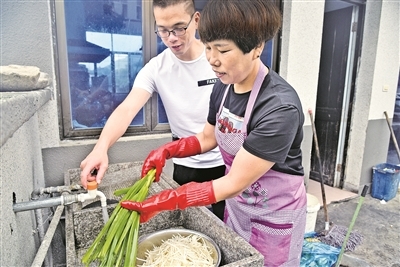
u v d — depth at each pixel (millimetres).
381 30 3080
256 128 873
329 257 1833
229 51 761
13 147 788
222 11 710
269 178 1070
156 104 2088
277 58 2607
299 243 1191
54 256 1246
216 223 1038
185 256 929
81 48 1791
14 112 578
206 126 1239
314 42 2635
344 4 3223
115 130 1238
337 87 3523
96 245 823
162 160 1103
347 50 3365
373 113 3322
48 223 1298
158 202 827
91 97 1874
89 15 1778
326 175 3750
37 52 1604
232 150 1076
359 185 3451
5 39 1523
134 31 1942
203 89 1483
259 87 943
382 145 3584
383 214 2977
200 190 840
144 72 1482
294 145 1055
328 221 2623
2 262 621
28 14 1550
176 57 1441
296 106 875
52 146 1720
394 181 3285
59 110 1777
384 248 2369
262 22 739
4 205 666
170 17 1168
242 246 901
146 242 1029
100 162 1059
